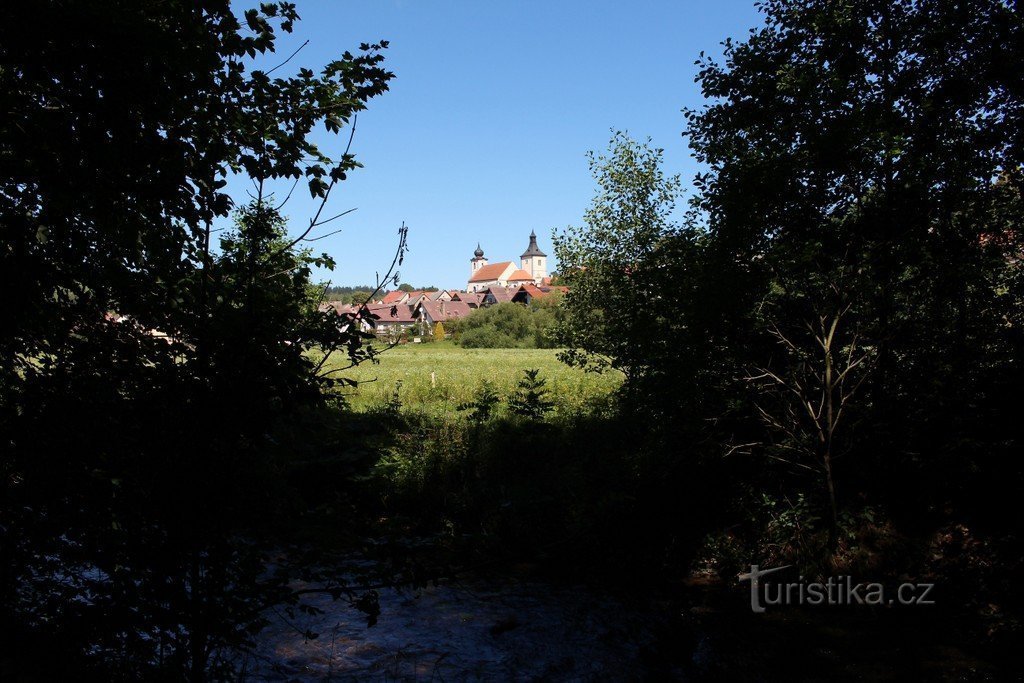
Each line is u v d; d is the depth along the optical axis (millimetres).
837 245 7977
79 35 3260
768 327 8781
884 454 9367
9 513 3729
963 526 8734
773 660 6855
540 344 65875
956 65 8148
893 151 7273
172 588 3588
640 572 9180
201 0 3539
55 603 3986
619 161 12219
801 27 8414
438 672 6414
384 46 3943
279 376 3449
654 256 9500
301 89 3906
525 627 7586
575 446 12977
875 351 8898
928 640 7090
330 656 6578
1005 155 8094
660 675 6539
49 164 3484
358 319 3766
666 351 8984
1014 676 6316
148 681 3768
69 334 3869
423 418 15859
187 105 3564
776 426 9102
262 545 4043
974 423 9008
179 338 3596
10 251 3662
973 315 9070
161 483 3539
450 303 101812
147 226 3771
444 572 4406
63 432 3648
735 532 9734
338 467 12180
